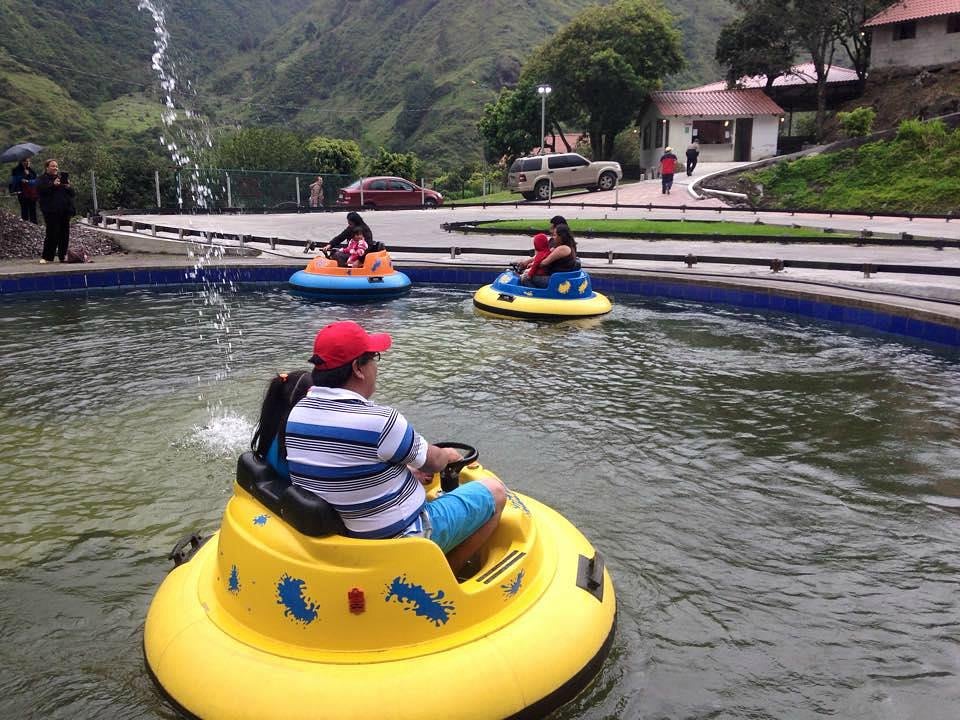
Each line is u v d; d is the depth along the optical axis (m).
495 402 5.98
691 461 4.87
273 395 2.70
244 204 28.81
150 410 5.72
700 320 9.24
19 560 3.63
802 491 4.45
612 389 6.36
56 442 5.09
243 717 2.34
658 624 3.16
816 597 3.38
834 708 2.69
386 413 2.48
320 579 2.44
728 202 24.75
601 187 29.05
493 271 12.04
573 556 3.14
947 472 4.71
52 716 2.60
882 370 6.98
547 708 2.55
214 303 10.29
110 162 32.34
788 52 36.84
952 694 2.77
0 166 39.50
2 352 7.39
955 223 19.36
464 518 2.78
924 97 31.80
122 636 3.05
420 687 2.37
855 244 15.22
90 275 11.54
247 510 2.70
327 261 10.98
